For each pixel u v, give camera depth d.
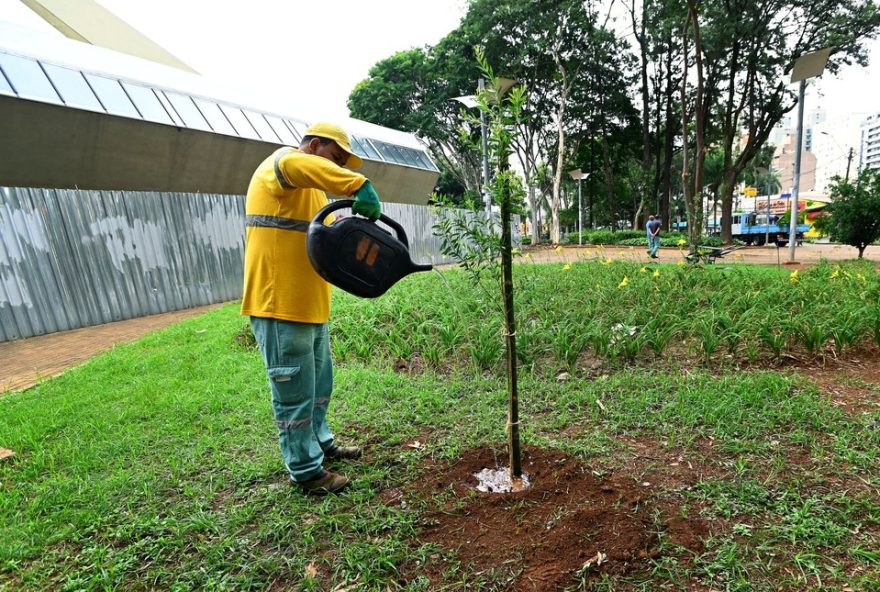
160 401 3.61
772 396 3.30
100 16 18.36
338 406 3.58
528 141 28.31
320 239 2.01
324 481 2.39
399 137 24.28
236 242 9.74
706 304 5.83
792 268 10.27
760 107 23.56
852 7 19.61
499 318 5.12
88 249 7.33
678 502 2.20
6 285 6.38
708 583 1.72
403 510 2.21
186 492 2.42
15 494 2.41
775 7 20.12
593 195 39.78
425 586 1.76
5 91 9.67
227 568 1.91
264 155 15.71
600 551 1.86
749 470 2.43
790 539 1.91
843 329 4.19
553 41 23.38
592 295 6.17
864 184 12.53
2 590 1.82
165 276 8.42
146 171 12.91
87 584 1.83
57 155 10.95
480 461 2.63
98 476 2.62
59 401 3.72
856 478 2.32
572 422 3.17
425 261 15.70
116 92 12.23
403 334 5.42
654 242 13.95
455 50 26.00
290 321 2.23
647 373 3.97
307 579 1.81
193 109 14.09
